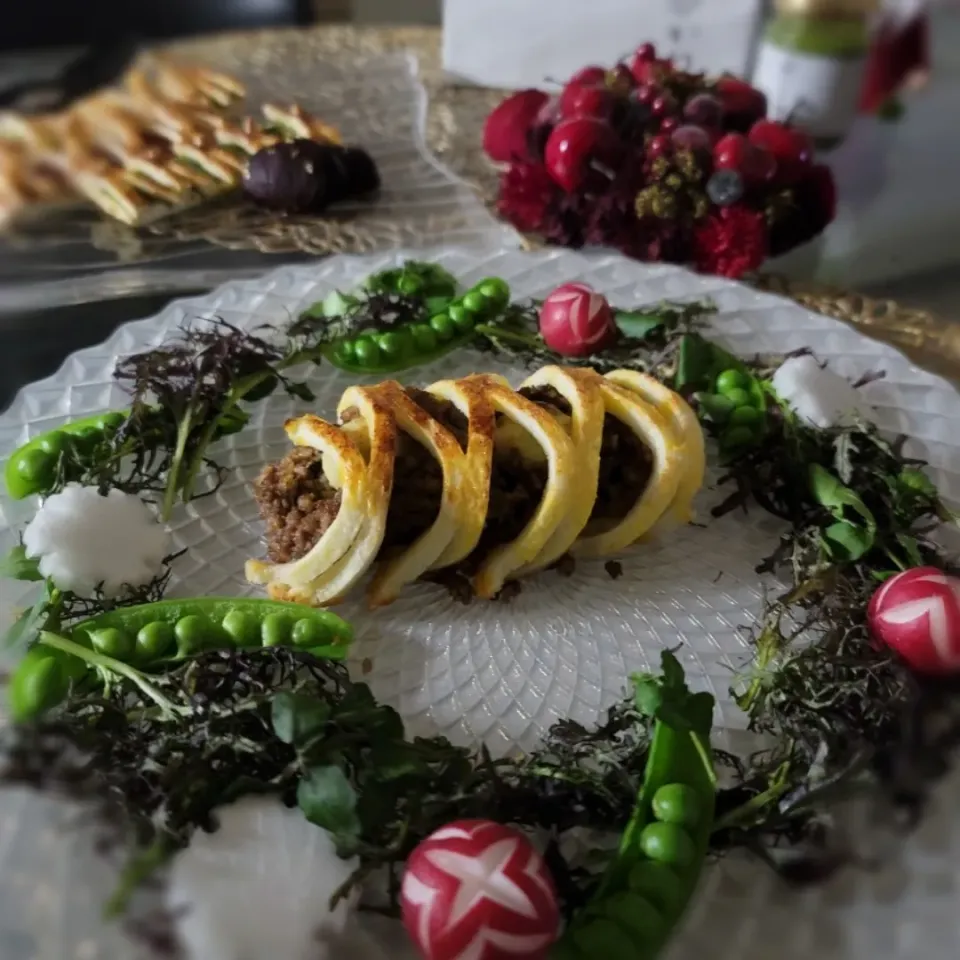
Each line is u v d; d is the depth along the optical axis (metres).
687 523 0.31
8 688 0.23
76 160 0.39
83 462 0.29
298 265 0.37
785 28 0.48
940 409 0.33
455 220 0.42
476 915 0.19
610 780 0.22
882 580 0.27
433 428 0.28
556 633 0.28
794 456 0.30
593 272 0.38
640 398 0.30
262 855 0.20
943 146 0.50
